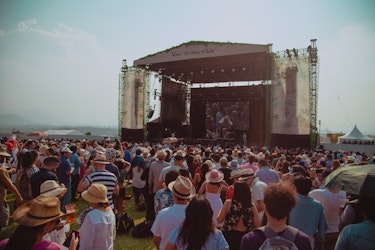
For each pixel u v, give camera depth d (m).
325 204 5.15
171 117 42.00
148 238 6.85
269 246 2.40
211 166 7.56
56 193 4.01
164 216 3.55
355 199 4.04
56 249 2.55
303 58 29.00
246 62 34.25
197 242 2.82
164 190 4.96
